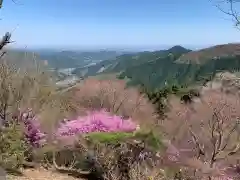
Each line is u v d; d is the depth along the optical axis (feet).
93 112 29.91
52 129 26.02
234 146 22.00
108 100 41.04
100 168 21.94
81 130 24.88
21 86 27.09
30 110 26.07
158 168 20.53
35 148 24.18
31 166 23.06
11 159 20.03
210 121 22.72
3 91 25.27
